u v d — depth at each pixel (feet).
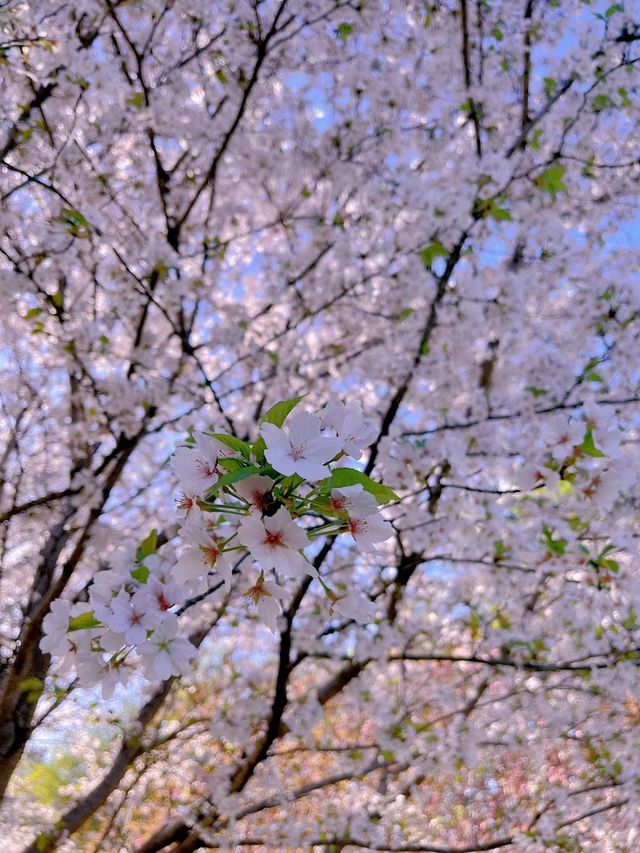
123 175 17.42
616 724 17.21
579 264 17.56
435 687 16.87
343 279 17.51
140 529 17.98
